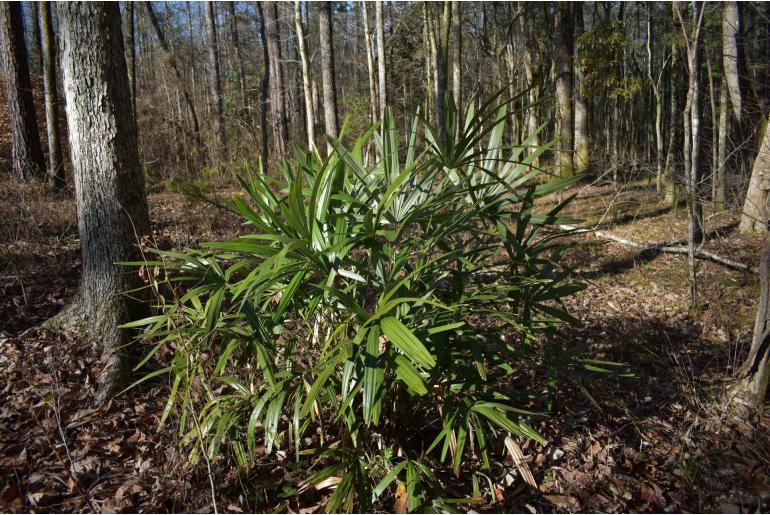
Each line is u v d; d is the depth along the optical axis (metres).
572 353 2.97
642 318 4.93
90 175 3.76
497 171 2.86
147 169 9.46
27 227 6.22
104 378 3.40
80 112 3.72
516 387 3.60
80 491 2.38
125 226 3.84
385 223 2.63
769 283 3.41
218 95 16.72
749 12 8.59
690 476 2.86
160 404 3.32
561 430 3.23
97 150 3.75
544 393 3.13
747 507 2.68
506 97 19.62
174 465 2.60
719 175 6.48
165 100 15.22
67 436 2.93
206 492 2.55
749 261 6.48
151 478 2.64
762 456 3.03
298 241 2.12
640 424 3.34
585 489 2.76
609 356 4.30
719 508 2.68
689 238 5.50
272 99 14.77
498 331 2.83
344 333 2.48
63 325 3.88
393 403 2.69
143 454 2.81
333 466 2.38
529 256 2.83
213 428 2.70
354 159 2.72
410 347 1.89
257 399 2.65
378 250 2.46
